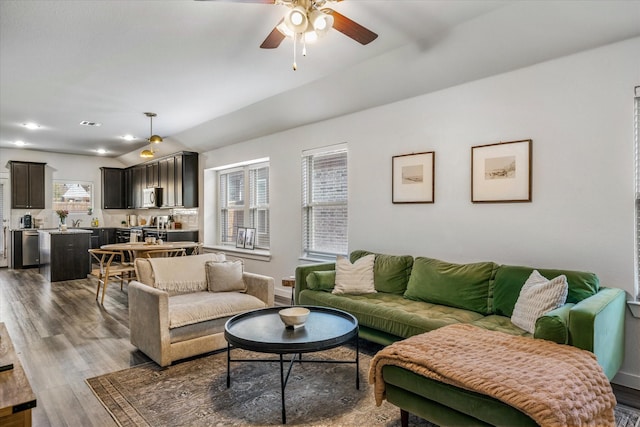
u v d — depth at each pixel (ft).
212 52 11.00
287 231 17.98
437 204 12.14
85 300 17.24
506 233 10.59
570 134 9.43
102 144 25.95
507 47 9.77
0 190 27.27
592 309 6.68
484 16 9.09
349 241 14.90
